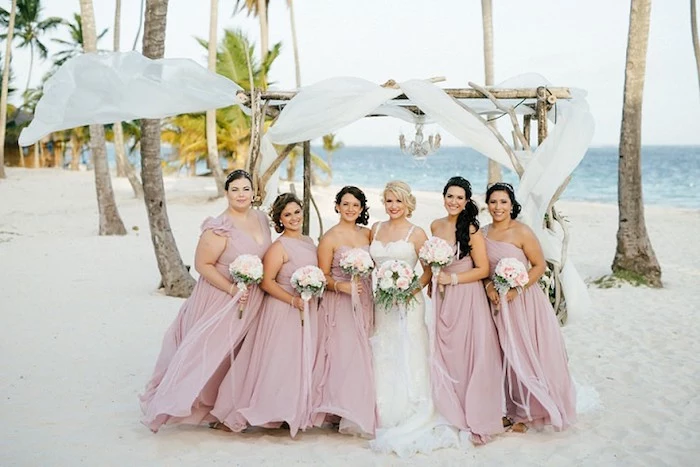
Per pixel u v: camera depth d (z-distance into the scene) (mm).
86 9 13406
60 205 20703
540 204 5062
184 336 4699
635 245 10102
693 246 14031
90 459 4102
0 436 4430
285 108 5344
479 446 4402
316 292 4480
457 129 5129
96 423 4715
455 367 4609
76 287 9625
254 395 4504
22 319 7812
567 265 5152
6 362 6168
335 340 4637
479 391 4512
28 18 36438
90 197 22219
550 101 5238
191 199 21328
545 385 4539
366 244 4832
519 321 4629
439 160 72938
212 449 4297
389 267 4449
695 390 5465
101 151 14672
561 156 5039
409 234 4758
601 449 4293
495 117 6301
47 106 5125
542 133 5324
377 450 4270
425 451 4258
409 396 4523
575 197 32031
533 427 4684
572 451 4273
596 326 7727
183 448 4301
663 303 8836
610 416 4910
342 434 4625
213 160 21172
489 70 14859
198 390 4336
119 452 4215
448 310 4672
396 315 4660
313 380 4570
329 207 19984
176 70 5379
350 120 5203
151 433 4543
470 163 67438
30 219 17734
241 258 4441
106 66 5188
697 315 8148
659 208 24156
